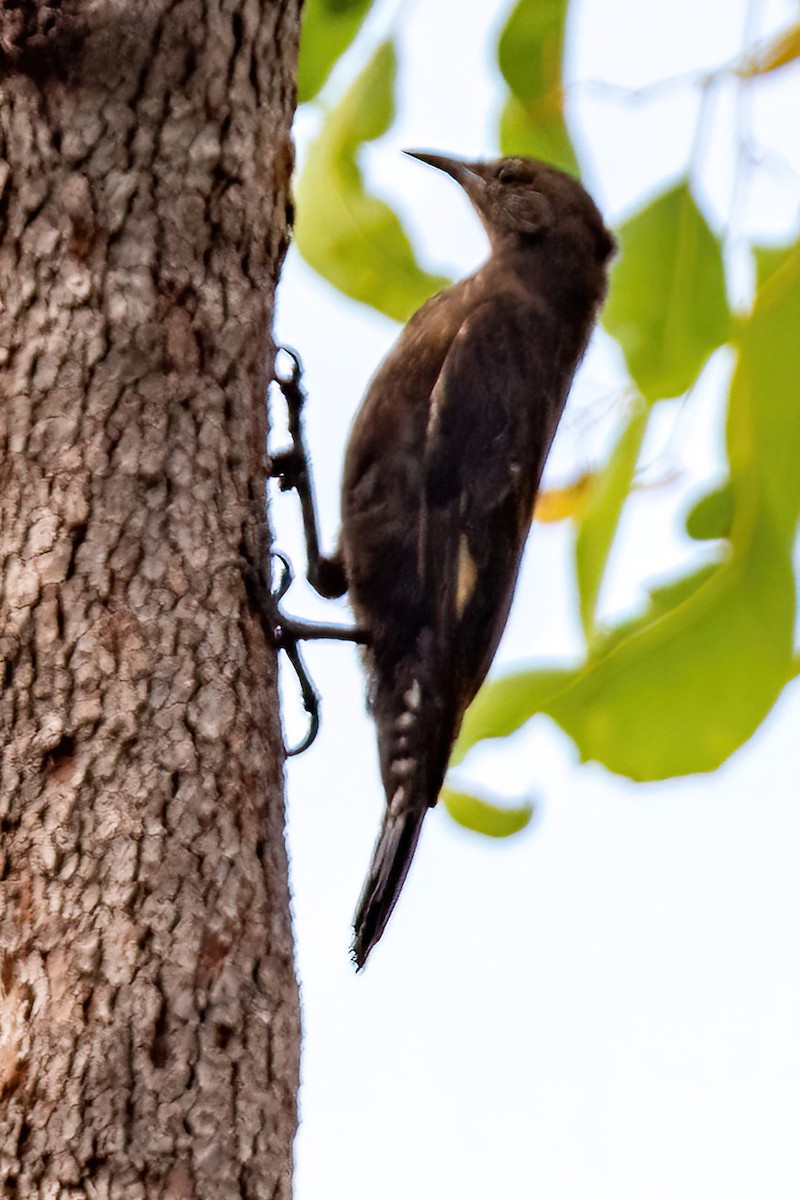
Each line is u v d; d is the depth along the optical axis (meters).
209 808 7.76
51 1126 7.19
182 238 8.39
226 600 8.16
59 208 8.19
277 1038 7.67
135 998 7.39
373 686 10.46
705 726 10.70
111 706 7.74
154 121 8.35
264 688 8.28
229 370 8.45
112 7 8.22
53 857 7.52
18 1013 7.35
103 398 8.09
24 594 7.82
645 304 10.49
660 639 10.59
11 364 8.09
